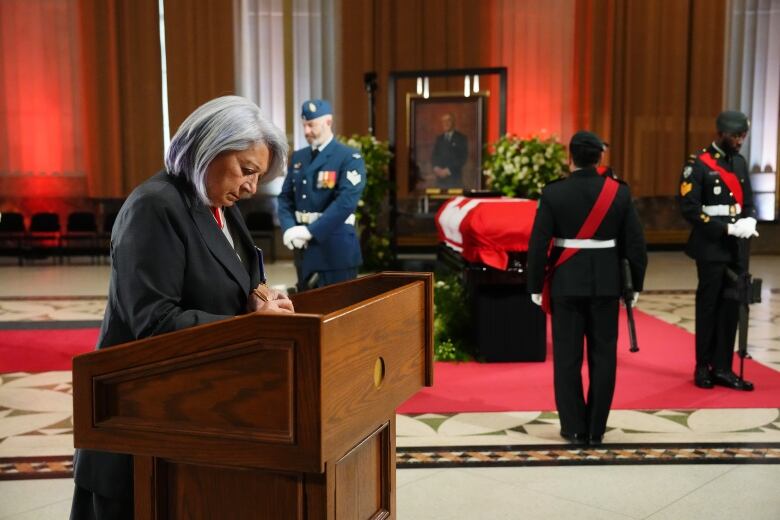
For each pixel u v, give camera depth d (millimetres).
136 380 1701
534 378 6133
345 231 5703
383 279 2270
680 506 3707
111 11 13969
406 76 10438
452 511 3645
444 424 4988
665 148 14750
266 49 14375
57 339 7527
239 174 1943
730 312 5785
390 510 2082
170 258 1903
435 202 14242
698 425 4949
